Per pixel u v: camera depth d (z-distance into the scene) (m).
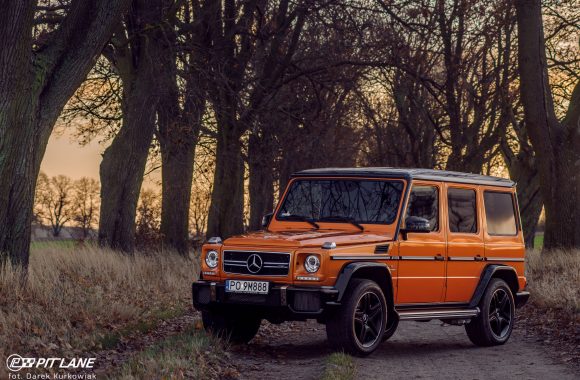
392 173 10.79
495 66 31.83
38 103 13.48
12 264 13.25
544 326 13.69
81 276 15.83
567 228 24.41
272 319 10.12
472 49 30.89
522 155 35.09
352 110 38.59
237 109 24.78
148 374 8.08
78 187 81.69
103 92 27.56
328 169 11.36
